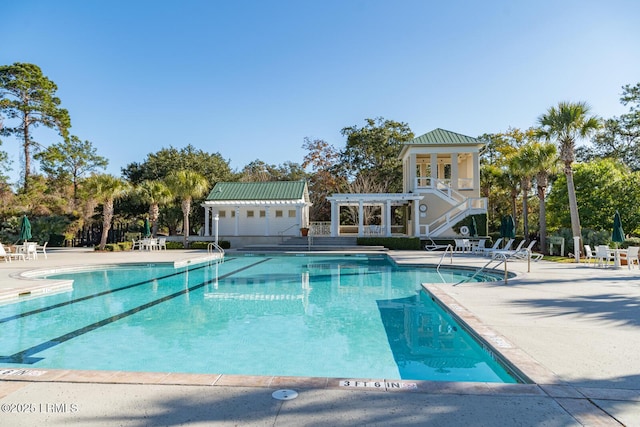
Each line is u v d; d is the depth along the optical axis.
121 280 14.39
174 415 3.22
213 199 34.91
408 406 3.36
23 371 4.18
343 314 8.91
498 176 30.55
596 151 37.91
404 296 11.09
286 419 3.14
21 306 9.83
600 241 21.88
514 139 41.91
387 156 47.50
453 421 3.08
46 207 35.41
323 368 5.54
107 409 3.33
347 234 32.84
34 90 38.66
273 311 9.26
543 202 23.05
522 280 11.41
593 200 23.98
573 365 4.31
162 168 43.06
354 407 3.35
